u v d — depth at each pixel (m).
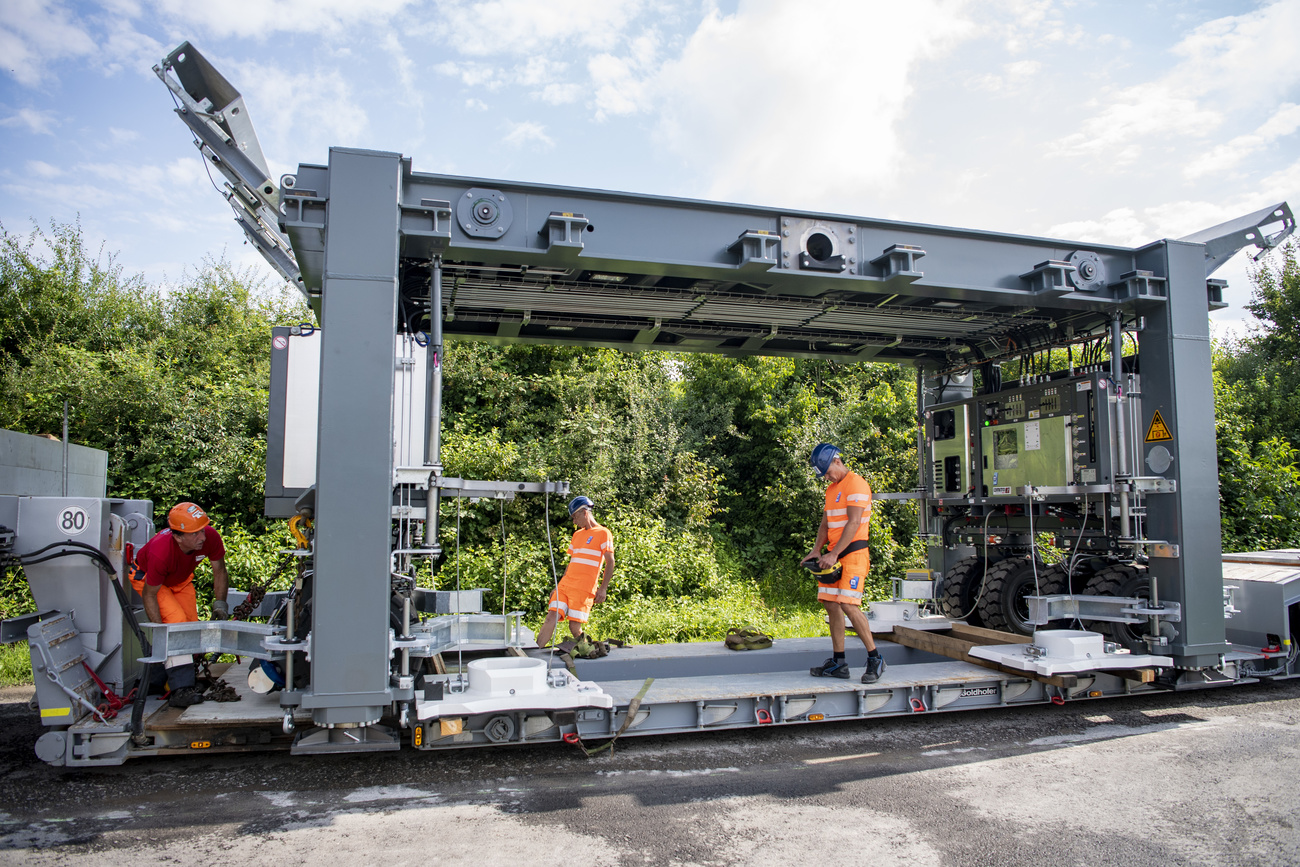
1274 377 18.22
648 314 6.98
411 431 5.21
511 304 6.57
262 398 12.51
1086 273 5.99
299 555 4.64
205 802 4.09
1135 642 6.12
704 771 4.65
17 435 5.25
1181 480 5.93
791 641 7.25
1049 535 7.65
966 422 8.09
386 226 4.38
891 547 13.16
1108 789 4.34
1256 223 6.62
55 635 4.52
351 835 3.68
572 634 6.08
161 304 15.18
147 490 11.55
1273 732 5.50
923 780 4.49
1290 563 7.24
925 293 5.81
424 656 4.49
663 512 13.50
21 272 14.88
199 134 5.00
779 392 16.30
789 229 5.33
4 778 4.44
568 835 3.69
